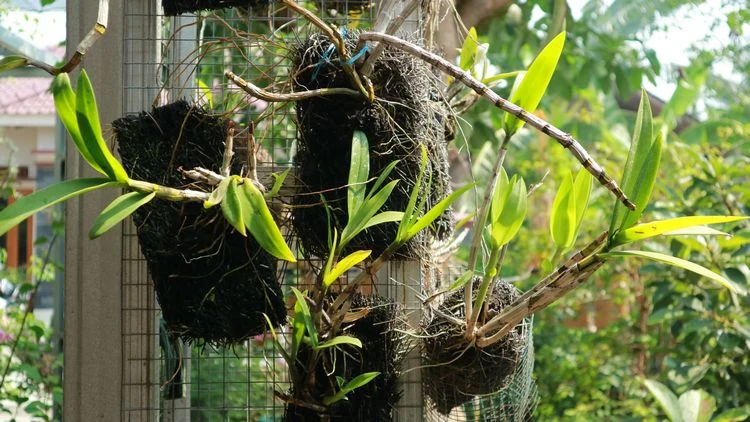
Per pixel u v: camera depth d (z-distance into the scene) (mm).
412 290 1639
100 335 1635
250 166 1416
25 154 7969
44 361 3174
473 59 1911
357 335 1587
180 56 1870
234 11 2041
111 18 1658
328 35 1441
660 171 3682
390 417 1615
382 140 1549
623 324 3801
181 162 1509
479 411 1744
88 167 1650
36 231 7043
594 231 3871
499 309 1585
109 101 1654
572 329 4066
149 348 1645
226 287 1482
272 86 1605
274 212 1617
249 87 1416
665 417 3000
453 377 1591
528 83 1441
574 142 1341
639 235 1378
